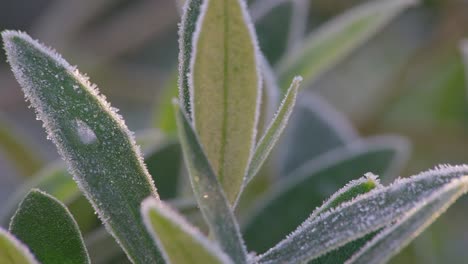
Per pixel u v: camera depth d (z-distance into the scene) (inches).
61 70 8.5
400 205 7.9
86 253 8.7
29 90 8.5
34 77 8.5
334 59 14.2
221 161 8.4
